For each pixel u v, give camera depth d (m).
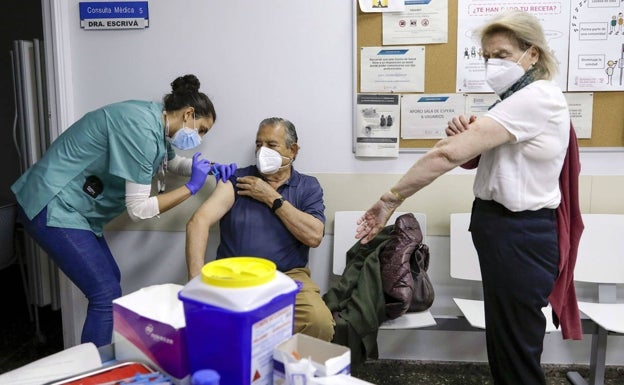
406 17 2.15
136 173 1.84
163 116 1.97
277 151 2.03
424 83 2.19
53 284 2.67
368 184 2.29
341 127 2.27
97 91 2.35
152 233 2.40
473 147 1.41
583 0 2.08
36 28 3.76
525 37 1.41
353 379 0.82
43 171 1.88
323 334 1.85
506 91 1.50
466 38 2.14
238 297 0.80
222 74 2.29
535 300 1.47
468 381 2.25
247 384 0.82
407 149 2.24
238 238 2.05
